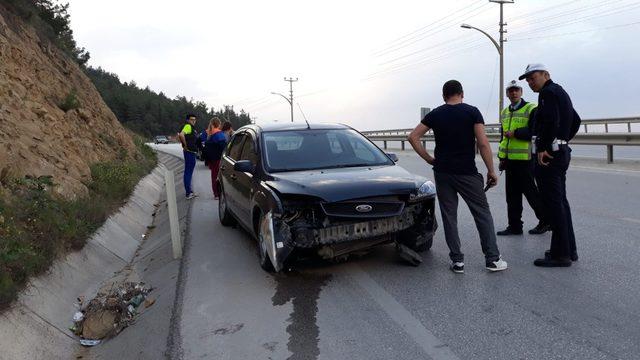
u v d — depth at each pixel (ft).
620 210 25.91
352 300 15.15
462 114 16.38
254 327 13.87
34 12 52.75
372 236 16.69
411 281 16.39
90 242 22.24
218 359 12.32
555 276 16.20
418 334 12.70
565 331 12.38
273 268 17.99
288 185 16.98
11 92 29.78
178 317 14.96
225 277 18.17
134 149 55.98
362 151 20.99
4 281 14.62
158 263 22.07
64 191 24.76
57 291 17.16
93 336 16.16
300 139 21.25
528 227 23.36
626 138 46.29
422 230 17.99
